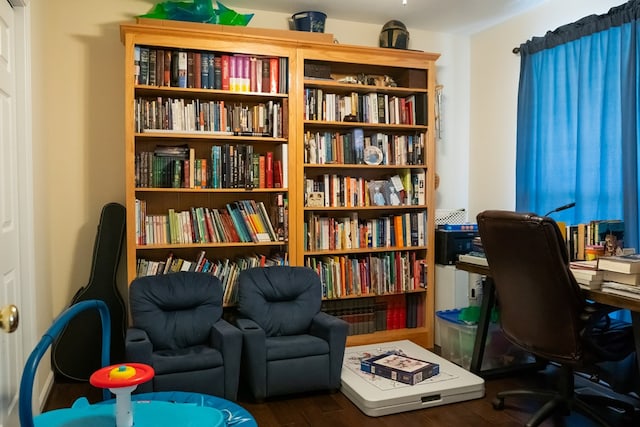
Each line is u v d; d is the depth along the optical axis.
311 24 3.60
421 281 3.95
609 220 2.91
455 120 4.37
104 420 1.53
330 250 3.68
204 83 3.32
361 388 2.83
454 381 2.93
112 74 3.44
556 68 3.43
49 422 1.51
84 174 3.41
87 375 3.17
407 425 2.59
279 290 3.21
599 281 2.34
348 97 3.74
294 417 2.69
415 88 3.84
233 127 3.43
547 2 3.60
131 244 3.15
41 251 2.84
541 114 3.55
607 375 2.86
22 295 2.42
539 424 2.49
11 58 2.31
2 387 1.93
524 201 3.65
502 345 3.38
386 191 3.88
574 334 2.29
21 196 2.42
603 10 3.21
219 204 3.65
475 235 3.92
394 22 3.82
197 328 2.96
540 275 2.29
